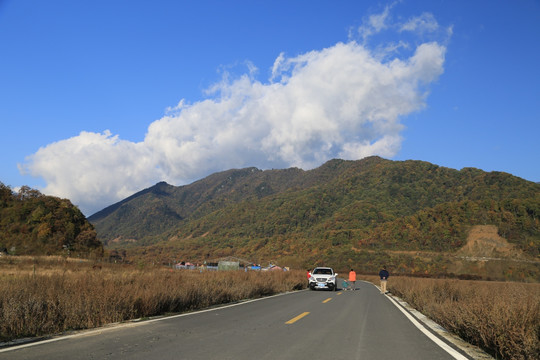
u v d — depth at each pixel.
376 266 107.50
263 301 16.81
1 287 8.84
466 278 86.38
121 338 7.42
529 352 6.17
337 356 6.34
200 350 6.49
